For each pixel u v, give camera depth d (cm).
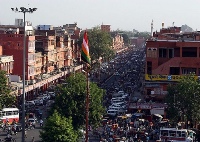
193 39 11875
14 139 7025
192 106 7625
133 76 17825
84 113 7012
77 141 6162
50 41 15525
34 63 13238
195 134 6912
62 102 7006
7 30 14062
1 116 8000
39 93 12838
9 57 11631
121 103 9975
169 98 7919
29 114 8531
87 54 4888
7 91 7619
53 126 5650
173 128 7031
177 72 10762
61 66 17412
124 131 7362
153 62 10894
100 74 18338
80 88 7075
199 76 9981
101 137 7044
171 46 10838
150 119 8675
